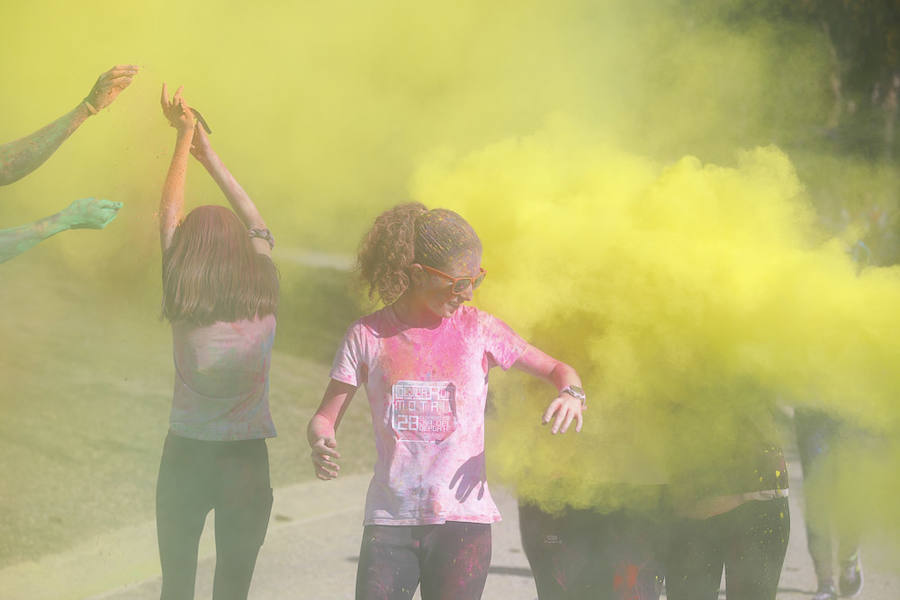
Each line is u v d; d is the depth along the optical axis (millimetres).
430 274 4957
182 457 5594
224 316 5578
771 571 5410
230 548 5672
